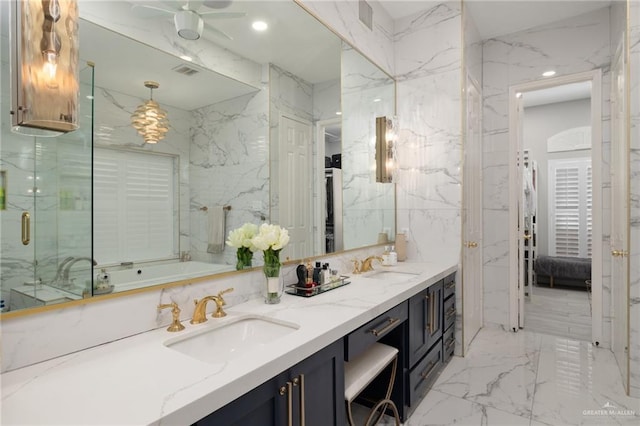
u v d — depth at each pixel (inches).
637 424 77.5
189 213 59.7
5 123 39.3
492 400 88.1
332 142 96.0
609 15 120.4
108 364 40.9
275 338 57.2
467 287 121.5
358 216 107.7
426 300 92.0
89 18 47.1
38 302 41.7
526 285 197.5
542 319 152.6
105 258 48.3
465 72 117.0
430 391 92.8
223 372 38.7
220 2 64.9
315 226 90.4
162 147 55.9
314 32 88.0
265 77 74.7
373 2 115.4
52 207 43.2
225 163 66.2
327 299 70.3
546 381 97.3
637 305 87.1
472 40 128.6
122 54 50.9
